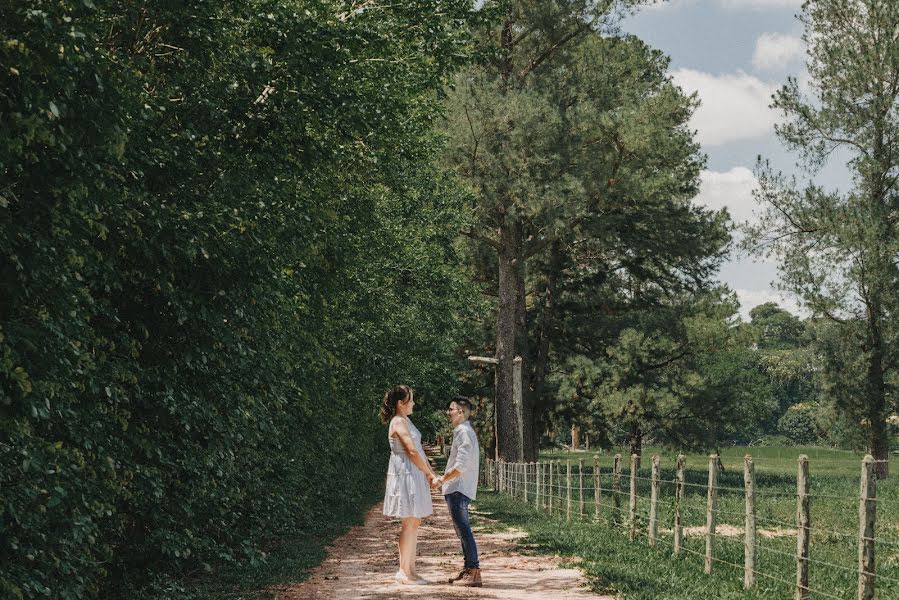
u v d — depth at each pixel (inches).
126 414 309.7
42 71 225.5
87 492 277.1
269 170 398.6
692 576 462.3
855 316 1501.0
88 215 255.3
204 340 353.1
